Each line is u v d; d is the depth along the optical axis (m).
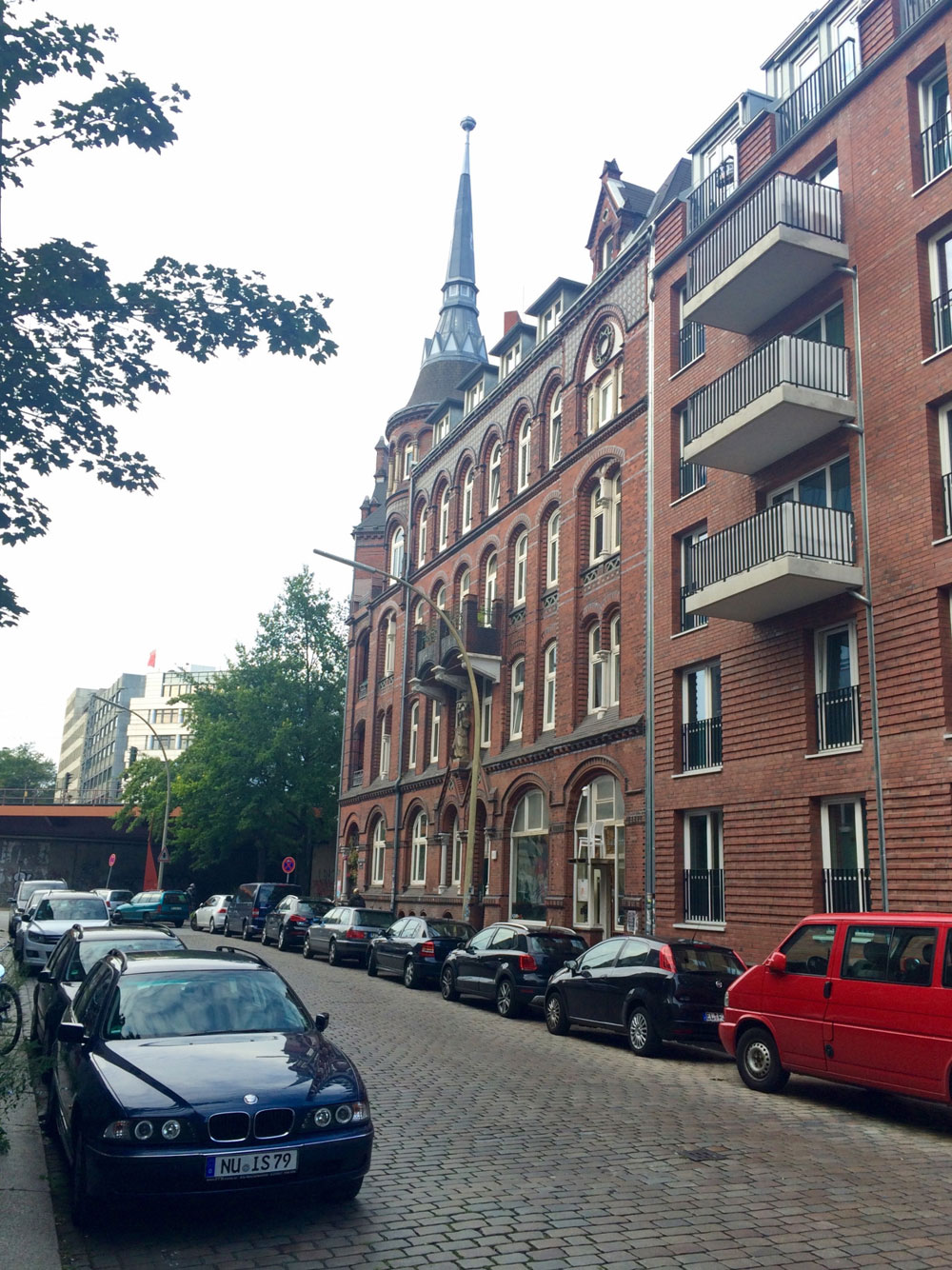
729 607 17.11
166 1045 6.73
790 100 19.36
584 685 25.08
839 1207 6.62
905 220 15.82
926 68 15.99
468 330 43.75
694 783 19.30
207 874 60.12
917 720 14.46
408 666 37.34
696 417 19.00
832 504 17.08
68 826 65.75
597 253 27.20
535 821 26.64
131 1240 5.82
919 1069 8.95
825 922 10.45
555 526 27.89
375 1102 9.52
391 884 35.88
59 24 8.00
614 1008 13.86
